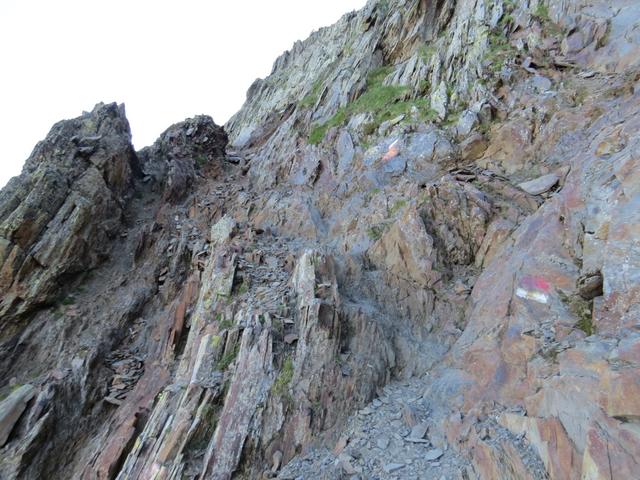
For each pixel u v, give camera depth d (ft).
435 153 52.95
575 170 32.73
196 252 53.31
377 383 31.78
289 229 55.36
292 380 30.12
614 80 44.96
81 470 33.45
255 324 33.58
